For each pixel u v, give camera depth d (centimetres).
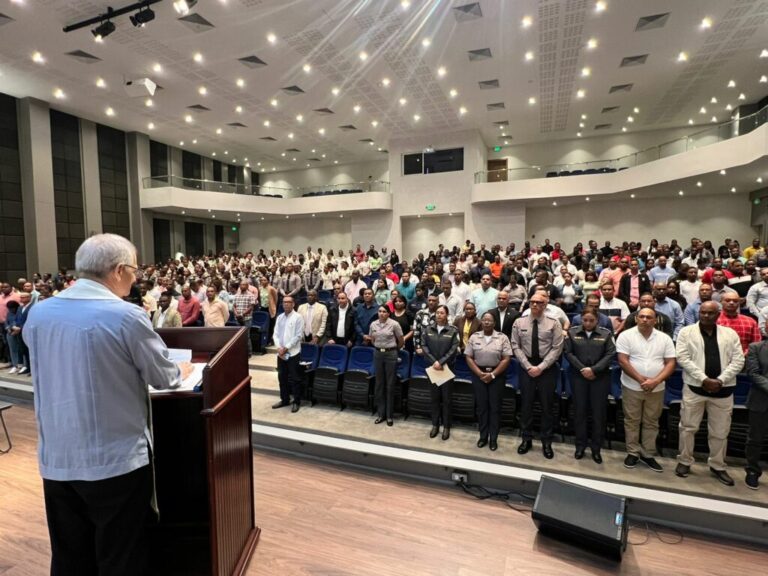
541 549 247
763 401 291
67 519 155
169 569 208
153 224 1733
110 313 146
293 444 379
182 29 838
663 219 1484
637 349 330
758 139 916
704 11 796
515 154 1773
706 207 1427
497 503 297
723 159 1024
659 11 795
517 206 1568
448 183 1620
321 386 476
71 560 156
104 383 145
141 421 158
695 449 354
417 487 320
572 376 352
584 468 328
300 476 336
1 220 1209
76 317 144
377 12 794
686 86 1151
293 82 1105
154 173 1675
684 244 1455
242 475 220
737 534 262
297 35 870
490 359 365
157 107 1298
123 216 1557
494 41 901
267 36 872
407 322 529
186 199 1600
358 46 920
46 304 150
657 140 1575
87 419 144
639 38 891
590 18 816
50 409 146
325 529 263
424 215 1695
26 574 222
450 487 320
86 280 152
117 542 153
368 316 545
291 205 1842
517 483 310
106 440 146
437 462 329
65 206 1357
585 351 340
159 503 215
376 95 1209
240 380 211
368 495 307
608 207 1562
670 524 275
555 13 800
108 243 155
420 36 879
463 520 275
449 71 1043
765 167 1007
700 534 267
